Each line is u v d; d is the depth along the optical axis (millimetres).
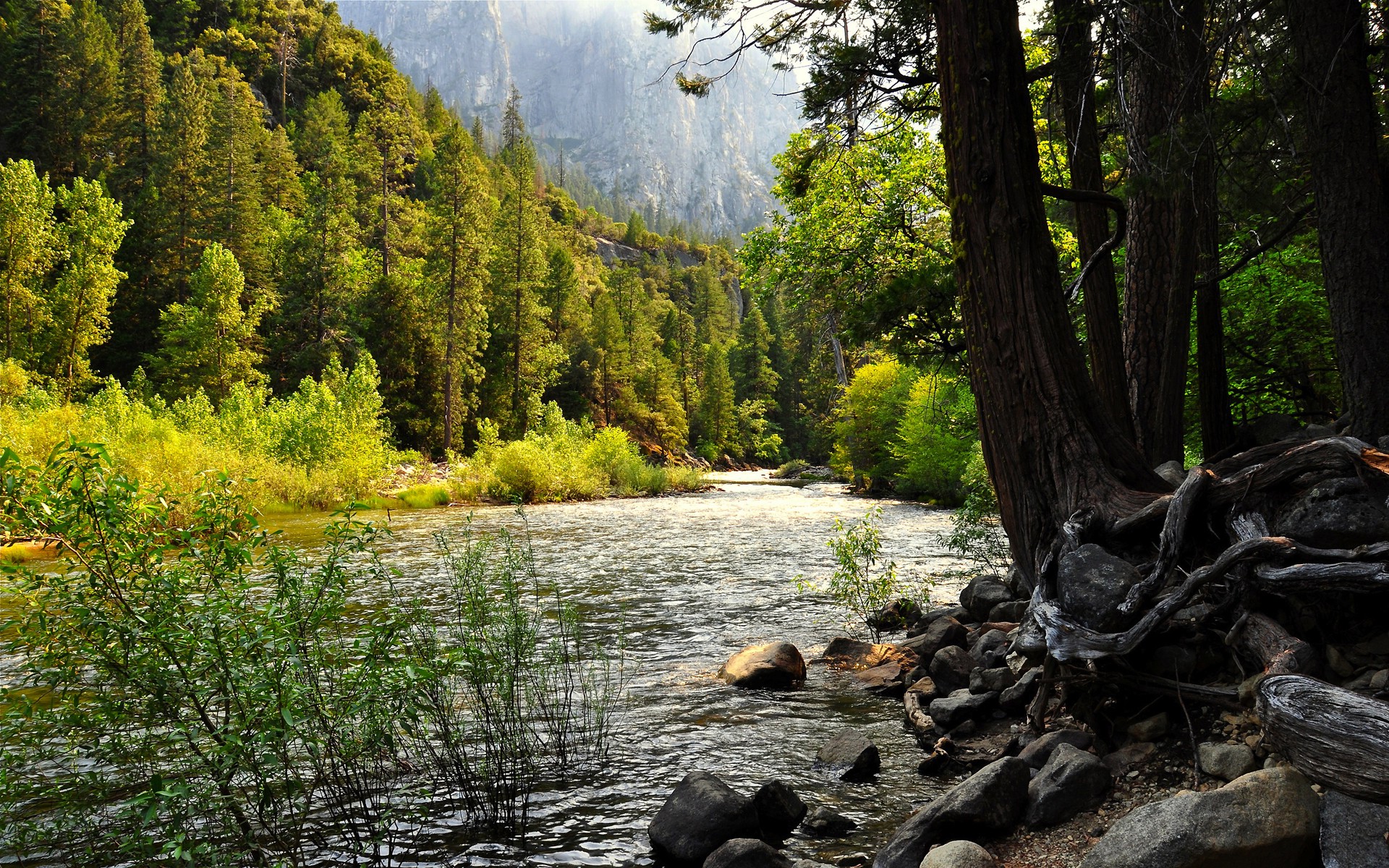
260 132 72750
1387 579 4074
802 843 4562
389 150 60438
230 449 28891
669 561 16844
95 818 4285
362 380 35438
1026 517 6289
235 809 4031
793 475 66438
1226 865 3244
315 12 109438
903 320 7480
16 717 3928
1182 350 9281
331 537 4707
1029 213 6285
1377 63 8008
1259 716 3867
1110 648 4910
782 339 95812
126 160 60875
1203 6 7609
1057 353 6195
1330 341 11664
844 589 10867
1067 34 8055
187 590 4062
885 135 14320
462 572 6762
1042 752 5051
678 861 4340
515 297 61875
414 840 4555
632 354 83938
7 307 40812
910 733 6355
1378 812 3154
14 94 61312
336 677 4641
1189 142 7598
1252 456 5355
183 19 88500
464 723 6176
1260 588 4711
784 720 6770
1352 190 6016
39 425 23766
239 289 45719
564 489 38469
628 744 6176
